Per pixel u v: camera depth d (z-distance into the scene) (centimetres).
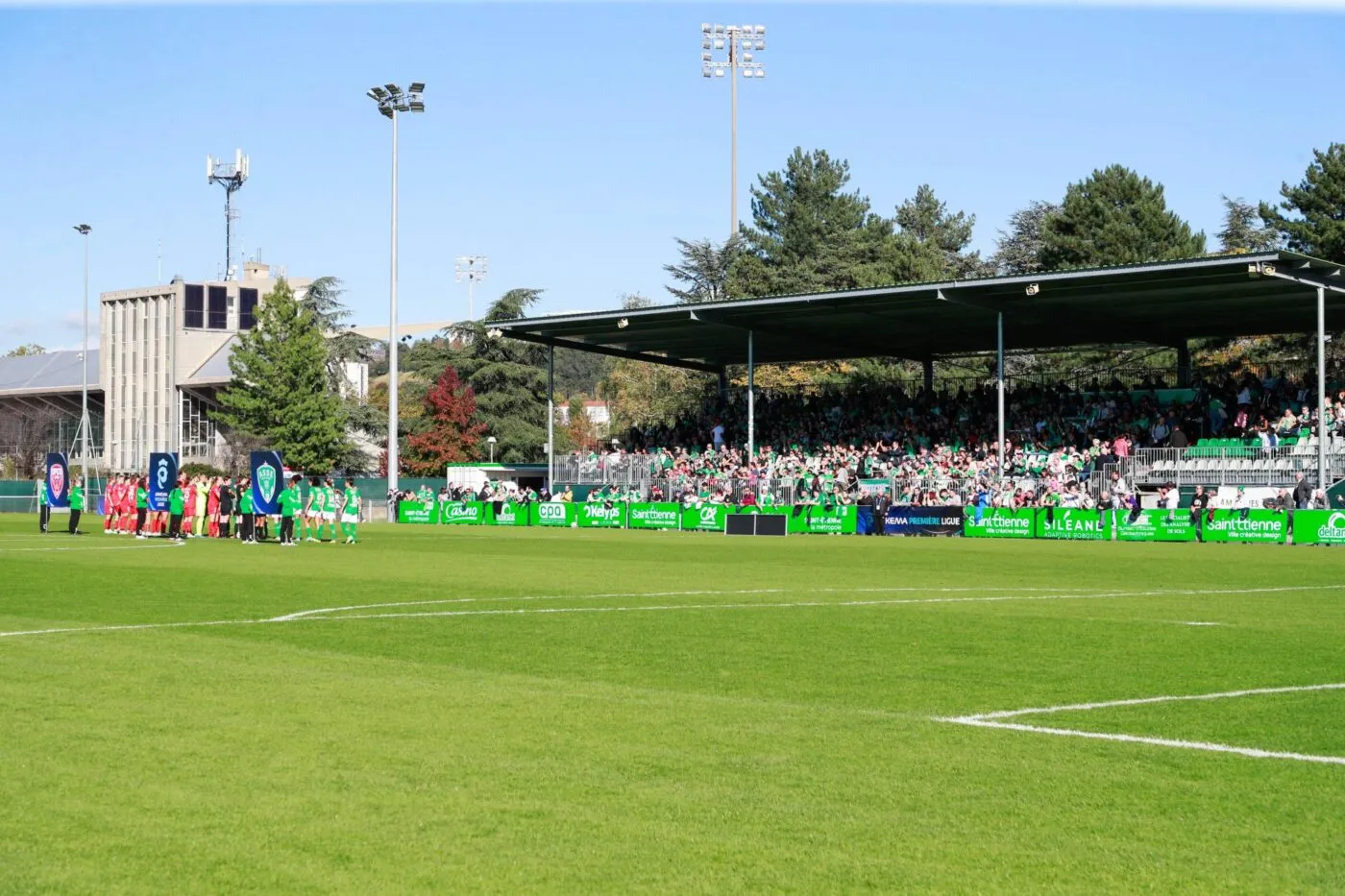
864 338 7138
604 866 721
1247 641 1698
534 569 3075
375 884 691
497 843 761
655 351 7794
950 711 1180
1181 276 5081
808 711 1173
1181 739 1052
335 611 2053
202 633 1750
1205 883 698
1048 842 768
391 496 7019
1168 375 8269
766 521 5716
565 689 1291
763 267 10294
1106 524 5028
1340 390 6072
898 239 10688
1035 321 6159
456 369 10031
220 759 964
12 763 949
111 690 1267
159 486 4859
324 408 8581
